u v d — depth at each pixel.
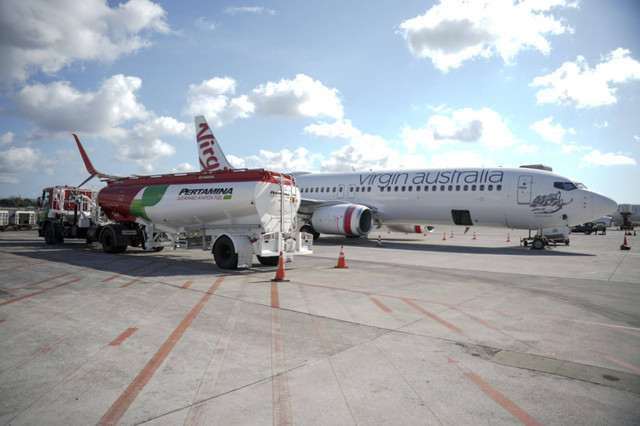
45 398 3.94
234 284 10.09
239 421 3.53
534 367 4.83
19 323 6.53
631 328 6.54
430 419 3.60
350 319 6.91
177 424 3.47
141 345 5.51
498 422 3.55
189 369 4.69
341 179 25.33
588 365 4.92
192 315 7.09
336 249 19.97
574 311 7.64
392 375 4.56
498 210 19.81
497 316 7.20
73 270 12.21
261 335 5.99
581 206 18.28
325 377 4.49
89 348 5.38
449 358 5.11
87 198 19.56
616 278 11.55
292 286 9.90
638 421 3.59
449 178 21.19
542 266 14.02
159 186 15.38
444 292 9.33
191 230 14.92
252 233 13.36
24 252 17.38
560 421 3.58
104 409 3.72
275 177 13.20
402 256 16.95
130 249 19.08
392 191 22.83
